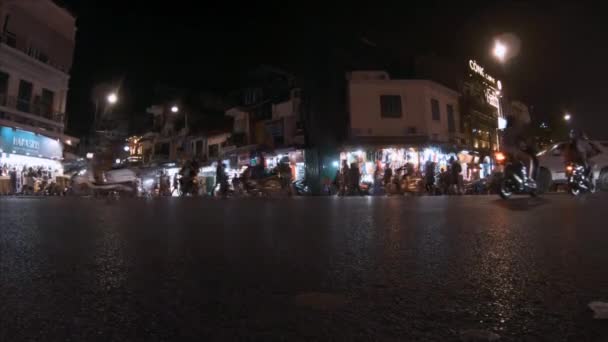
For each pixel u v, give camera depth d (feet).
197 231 13.51
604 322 4.65
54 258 8.87
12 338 4.37
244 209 24.22
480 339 4.15
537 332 4.38
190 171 56.39
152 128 140.15
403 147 79.36
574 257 8.45
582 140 33.99
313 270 7.52
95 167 51.88
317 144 86.89
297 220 16.87
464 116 96.07
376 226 14.16
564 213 18.08
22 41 88.53
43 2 92.38
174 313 5.16
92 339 4.34
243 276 7.13
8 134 80.07
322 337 4.32
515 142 29.09
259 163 51.08
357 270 7.47
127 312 5.22
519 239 10.85
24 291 6.23
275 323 4.76
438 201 29.66
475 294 5.83
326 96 89.30
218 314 5.11
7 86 84.17
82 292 6.16
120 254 9.33
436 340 4.19
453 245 10.01
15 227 14.80
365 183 75.20
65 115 100.48
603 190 44.37
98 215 20.06
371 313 5.05
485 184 67.26
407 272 7.23
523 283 6.40
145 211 22.85
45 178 91.04
